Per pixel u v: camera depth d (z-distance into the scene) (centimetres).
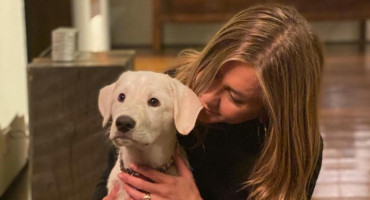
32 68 306
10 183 350
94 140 313
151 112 159
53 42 321
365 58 726
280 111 171
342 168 386
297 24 176
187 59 195
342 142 431
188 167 179
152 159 168
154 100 161
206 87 173
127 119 152
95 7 473
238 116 174
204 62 176
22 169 376
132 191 169
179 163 176
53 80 308
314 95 179
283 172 177
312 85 177
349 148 421
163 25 824
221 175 185
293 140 175
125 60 323
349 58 725
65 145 314
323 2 775
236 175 184
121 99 162
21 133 373
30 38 431
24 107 383
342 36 842
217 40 173
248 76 167
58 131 312
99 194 199
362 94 556
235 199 184
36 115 311
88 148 315
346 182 365
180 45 830
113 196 174
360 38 842
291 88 171
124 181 170
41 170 316
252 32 169
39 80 308
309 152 179
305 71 174
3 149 334
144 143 156
